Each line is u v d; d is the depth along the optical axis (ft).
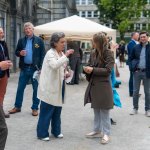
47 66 25.02
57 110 25.99
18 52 33.09
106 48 24.63
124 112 35.40
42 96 25.22
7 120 31.24
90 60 25.53
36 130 27.43
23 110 35.37
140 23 164.55
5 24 69.67
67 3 102.68
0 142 19.36
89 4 251.80
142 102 41.27
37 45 32.96
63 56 24.68
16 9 74.33
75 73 57.88
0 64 19.76
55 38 24.99
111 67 24.49
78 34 55.21
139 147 24.59
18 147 24.11
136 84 34.12
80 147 24.30
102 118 25.45
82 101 41.55
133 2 142.82
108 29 55.72
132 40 41.16
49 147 24.18
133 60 33.88
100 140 25.90
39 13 96.17
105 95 24.80
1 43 30.14
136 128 29.43
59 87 25.27
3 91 30.45
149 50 33.19
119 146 24.70
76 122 31.07
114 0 143.33
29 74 33.14
